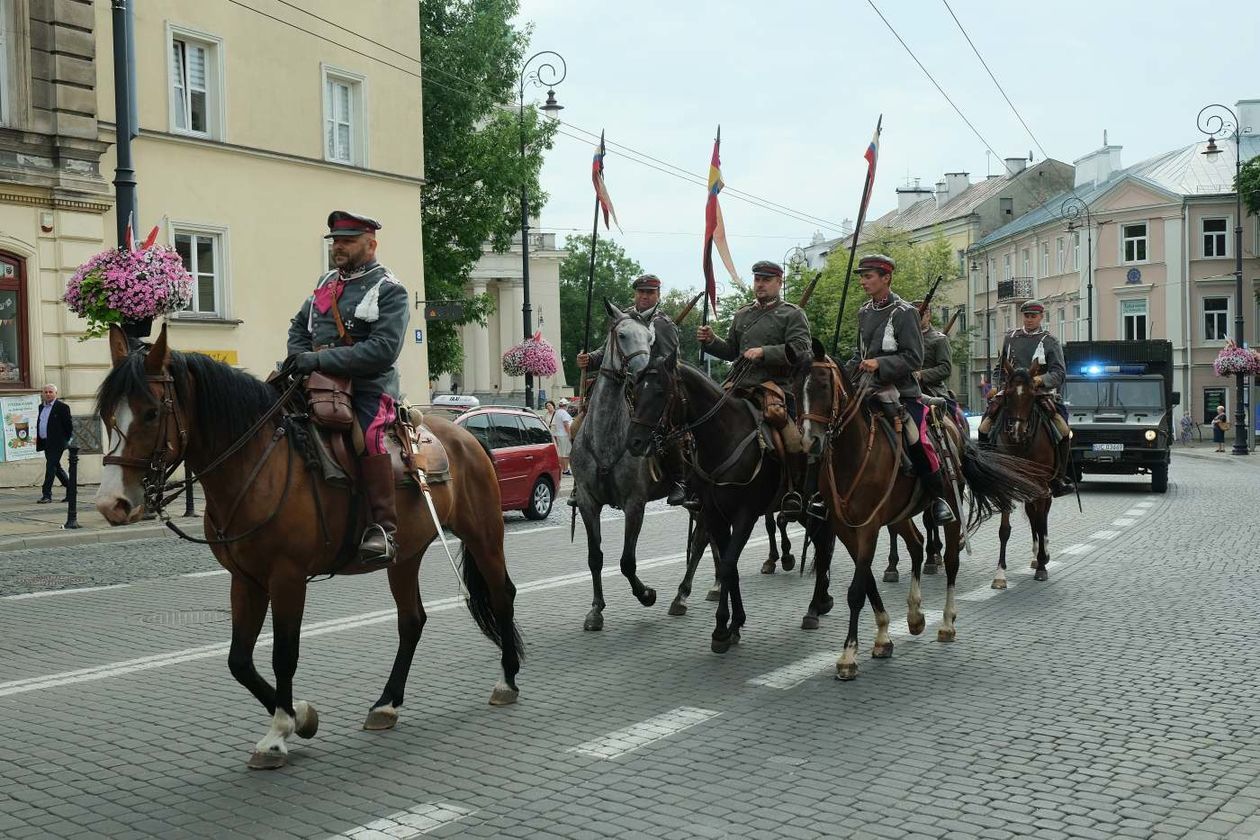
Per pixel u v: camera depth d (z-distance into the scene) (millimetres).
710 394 8523
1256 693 7039
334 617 9625
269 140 24703
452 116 31703
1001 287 69000
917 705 6836
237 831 4848
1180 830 4816
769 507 8977
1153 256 57906
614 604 10430
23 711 6730
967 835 4773
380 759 5836
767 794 5277
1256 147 59969
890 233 71438
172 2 22578
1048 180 77000
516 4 32938
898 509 8094
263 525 5559
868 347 8398
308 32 25531
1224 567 12258
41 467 20703
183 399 5395
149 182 22312
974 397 75188
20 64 19969
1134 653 8203
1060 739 6117
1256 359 45219
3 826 4910
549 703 6926
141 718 6586
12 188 19828
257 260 24469
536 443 18312
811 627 9203
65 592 11047
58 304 20641
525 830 4848
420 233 28688
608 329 9672
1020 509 19172
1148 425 22922
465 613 9836
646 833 4809
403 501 6328
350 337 6055
